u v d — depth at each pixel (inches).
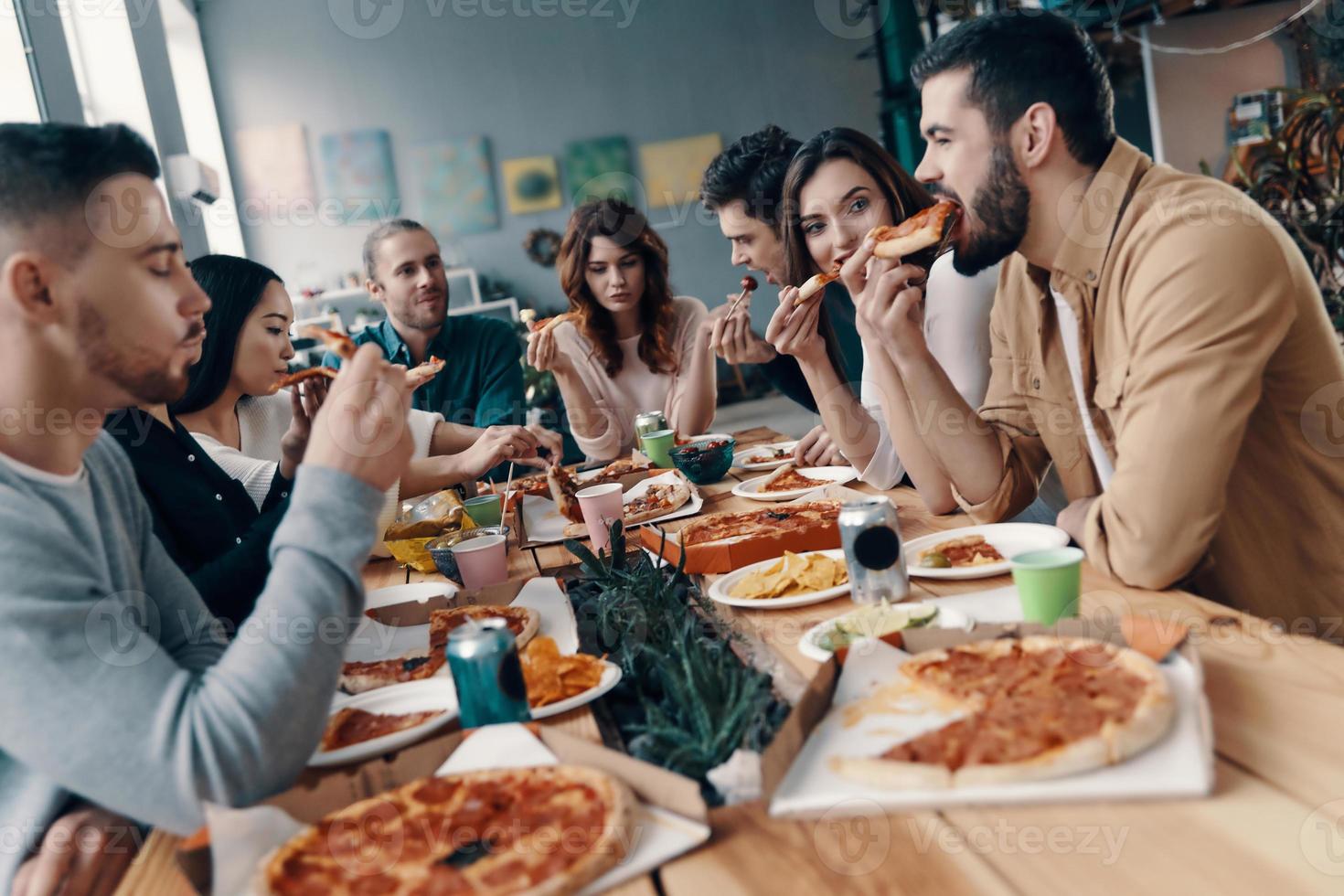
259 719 32.3
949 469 61.6
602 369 132.5
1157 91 199.9
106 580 37.5
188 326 38.2
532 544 77.8
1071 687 32.5
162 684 32.7
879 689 35.4
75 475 38.2
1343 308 152.9
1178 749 29.4
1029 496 62.9
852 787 30.1
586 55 343.0
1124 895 24.1
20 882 35.1
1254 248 45.4
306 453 36.3
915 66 56.9
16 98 153.0
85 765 31.5
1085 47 52.3
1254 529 52.0
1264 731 30.8
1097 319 53.0
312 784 37.5
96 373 36.2
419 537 73.8
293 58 322.7
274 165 323.9
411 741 39.6
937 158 57.3
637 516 76.5
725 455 88.5
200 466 69.1
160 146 215.8
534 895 26.3
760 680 38.3
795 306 75.8
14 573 32.2
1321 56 192.9
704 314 136.5
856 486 78.4
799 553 58.2
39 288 34.3
